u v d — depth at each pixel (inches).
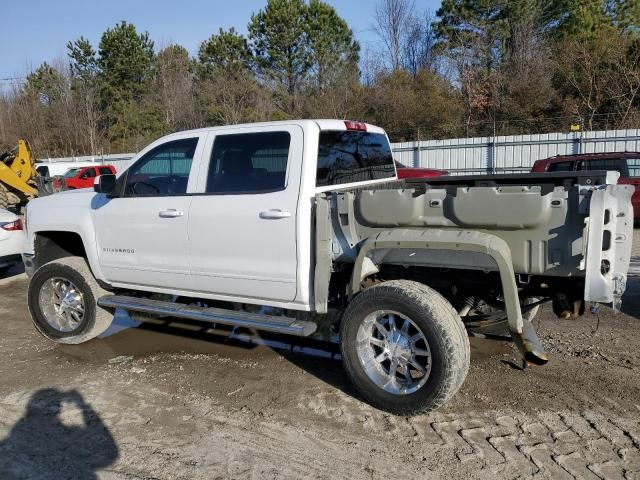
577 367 177.9
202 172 182.7
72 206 213.3
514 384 167.5
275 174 169.2
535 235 135.2
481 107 1187.9
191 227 181.3
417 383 147.5
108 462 134.4
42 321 218.1
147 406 162.7
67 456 137.7
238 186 175.9
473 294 166.4
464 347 141.3
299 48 1448.1
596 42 1106.1
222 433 146.3
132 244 196.9
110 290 217.8
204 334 221.8
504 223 136.6
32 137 1699.1
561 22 1285.7
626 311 233.1
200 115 1528.1
